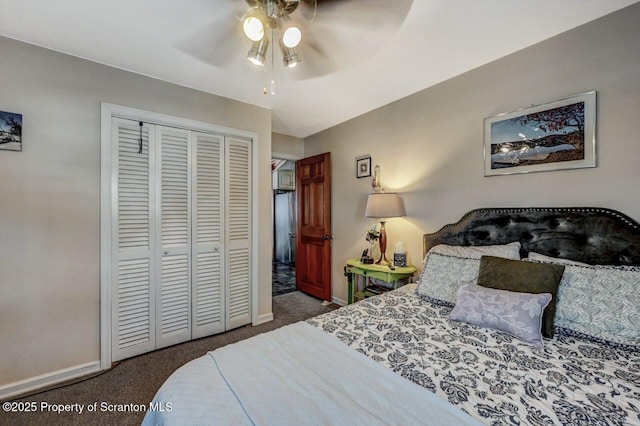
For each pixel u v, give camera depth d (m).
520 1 1.43
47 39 1.72
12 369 1.70
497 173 2.00
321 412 0.79
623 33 1.50
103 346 1.98
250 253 2.80
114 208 2.04
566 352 1.17
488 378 0.98
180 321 2.36
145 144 2.19
